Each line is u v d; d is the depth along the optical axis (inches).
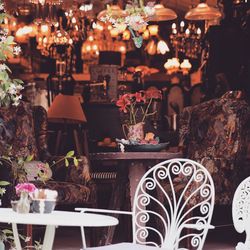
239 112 308.8
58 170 301.4
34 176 273.1
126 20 233.8
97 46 565.3
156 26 530.9
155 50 559.5
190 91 534.6
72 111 416.2
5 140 293.4
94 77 499.8
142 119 290.8
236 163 305.3
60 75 508.7
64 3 443.2
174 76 583.5
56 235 343.0
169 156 265.3
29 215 161.8
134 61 597.6
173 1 538.9
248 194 192.5
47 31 448.1
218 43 447.8
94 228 288.5
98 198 381.1
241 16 434.9
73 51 510.6
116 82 499.5
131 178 268.2
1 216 157.5
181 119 334.3
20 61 581.9
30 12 488.1
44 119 316.5
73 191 287.1
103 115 454.0
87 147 401.4
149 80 584.4
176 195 287.4
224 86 445.7
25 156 297.3
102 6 462.6
